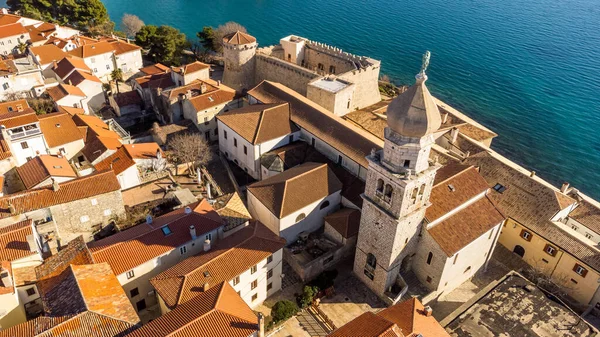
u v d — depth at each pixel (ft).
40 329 147.33
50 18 515.50
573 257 209.87
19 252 174.40
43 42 444.96
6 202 202.80
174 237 193.88
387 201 182.91
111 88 403.54
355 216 222.89
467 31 592.60
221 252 185.26
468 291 214.28
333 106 307.78
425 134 163.32
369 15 650.02
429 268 201.87
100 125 299.17
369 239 198.49
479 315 174.81
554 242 216.13
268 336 183.42
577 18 638.12
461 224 200.44
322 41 563.07
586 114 415.64
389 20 631.56
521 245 232.32
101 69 422.00
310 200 223.30
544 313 176.55
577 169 355.97
